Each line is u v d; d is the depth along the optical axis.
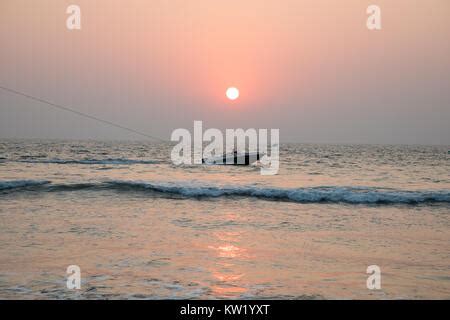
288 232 13.33
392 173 34.66
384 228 14.06
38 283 8.50
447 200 19.97
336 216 16.23
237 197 20.72
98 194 20.80
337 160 54.34
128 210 16.92
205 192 21.22
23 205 17.69
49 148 76.31
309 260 10.29
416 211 17.55
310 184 26.41
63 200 19.17
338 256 10.66
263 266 9.77
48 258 10.11
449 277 9.15
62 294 7.98
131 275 9.03
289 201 19.89
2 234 12.40
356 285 8.62
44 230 12.99
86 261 9.93
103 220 14.73
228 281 8.77
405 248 11.49
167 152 72.44
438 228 14.12
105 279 8.77
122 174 31.03
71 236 12.28
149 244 11.57
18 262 9.78
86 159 46.75
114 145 111.62
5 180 23.36
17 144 96.25
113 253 10.63
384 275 9.23
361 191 22.78
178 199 19.97
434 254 10.92
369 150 101.81
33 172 31.16
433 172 35.78
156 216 15.75
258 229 13.73
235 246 11.52
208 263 9.95
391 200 19.84
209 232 13.19
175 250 11.02
